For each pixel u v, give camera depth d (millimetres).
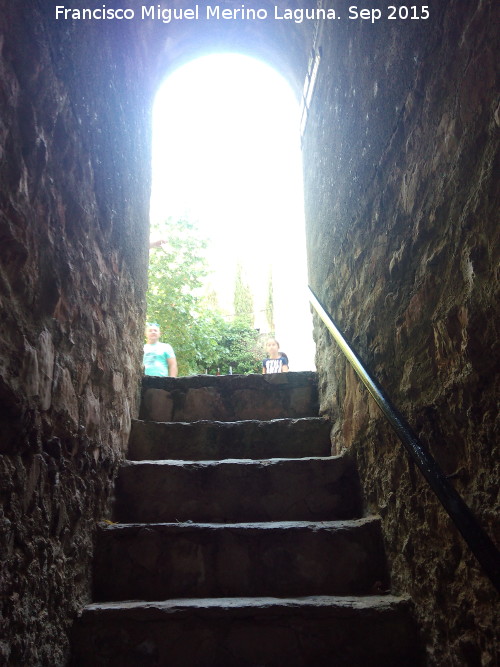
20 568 1160
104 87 2025
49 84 1347
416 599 1495
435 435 1335
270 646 1529
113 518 2029
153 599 1734
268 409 2836
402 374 1570
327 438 2488
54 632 1375
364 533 1816
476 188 1087
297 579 1776
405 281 1544
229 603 1602
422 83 1393
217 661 1519
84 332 1687
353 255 2150
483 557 918
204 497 2111
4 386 1068
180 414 2781
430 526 1377
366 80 1951
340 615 1542
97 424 1824
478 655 1127
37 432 1261
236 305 10492
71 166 1552
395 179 1631
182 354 6141
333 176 2545
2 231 1081
